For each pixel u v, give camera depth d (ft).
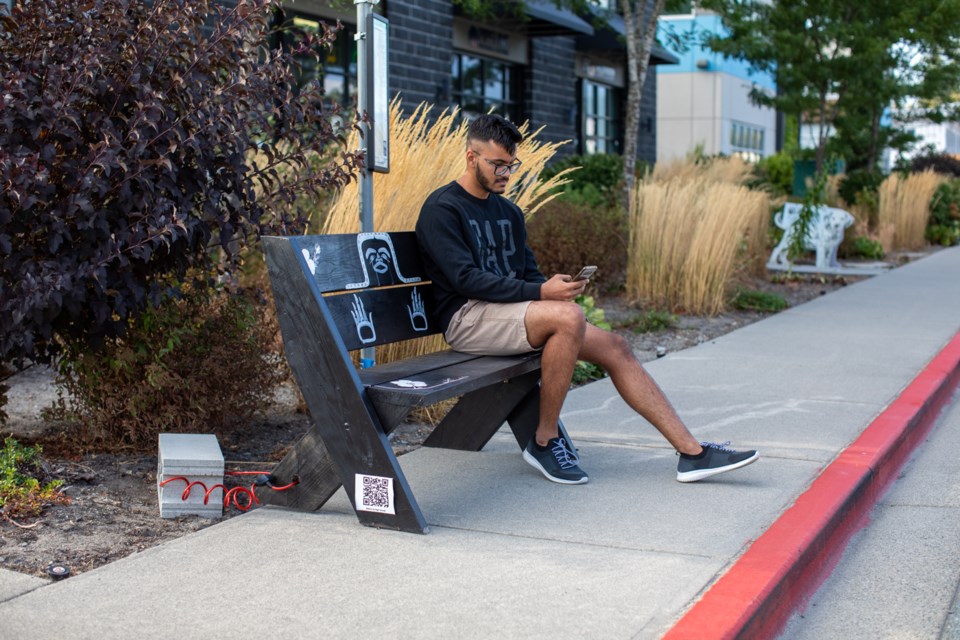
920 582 12.09
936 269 47.93
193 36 14.76
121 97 14.21
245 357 16.10
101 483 14.15
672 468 15.26
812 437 17.13
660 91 95.45
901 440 17.30
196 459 12.87
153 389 15.56
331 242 13.03
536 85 55.93
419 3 44.55
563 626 9.53
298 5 37.99
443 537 12.08
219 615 9.78
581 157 50.16
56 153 14.15
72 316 14.33
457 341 14.61
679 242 32.60
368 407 12.17
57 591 10.34
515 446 16.70
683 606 10.02
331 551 11.57
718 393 20.89
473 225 14.29
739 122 99.09
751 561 11.14
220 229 15.03
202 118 14.21
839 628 10.84
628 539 12.01
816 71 52.31
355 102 19.80
